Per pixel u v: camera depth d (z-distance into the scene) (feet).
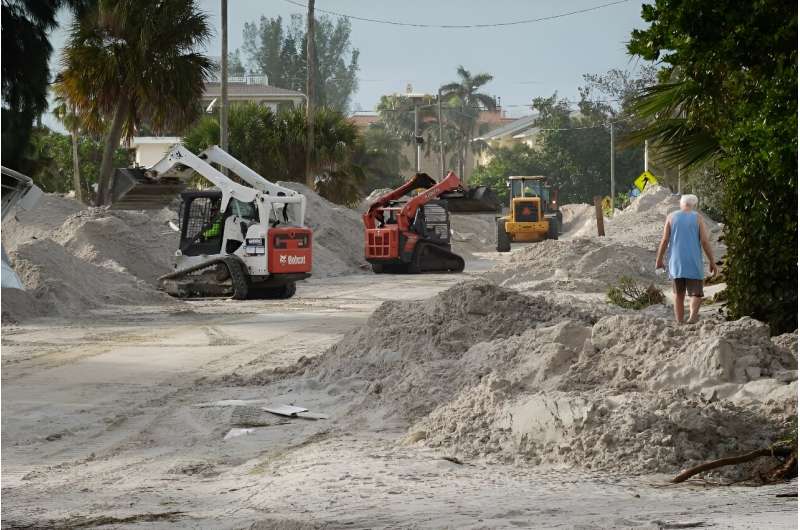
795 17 81.56
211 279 179.22
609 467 54.75
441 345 88.07
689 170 106.32
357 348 92.27
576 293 165.07
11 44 226.79
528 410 60.23
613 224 331.16
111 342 122.11
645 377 64.28
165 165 180.14
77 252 195.00
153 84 254.88
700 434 55.83
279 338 125.18
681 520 37.78
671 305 132.57
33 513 48.01
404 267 254.88
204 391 87.97
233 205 181.27
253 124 318.86
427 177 252.83
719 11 83.92
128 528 43.34
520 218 367.86
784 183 84.89
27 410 80.33
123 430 73.20
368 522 41.81
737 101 89.56
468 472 54.90
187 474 59.21
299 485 52.70
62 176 480.64
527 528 38.37
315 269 244.22
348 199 334.85
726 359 62.85
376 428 69.67
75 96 257.55
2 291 147.84
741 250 92.73
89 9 247.09
